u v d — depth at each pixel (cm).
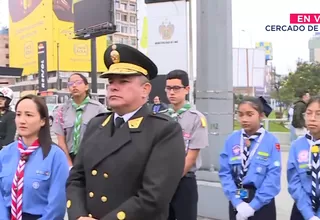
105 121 221
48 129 276
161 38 680
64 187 267
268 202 309
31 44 5809
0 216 261
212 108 510
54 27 5309
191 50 670
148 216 194
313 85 3123
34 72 5803
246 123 323
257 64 1931
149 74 222
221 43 506
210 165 511
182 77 363
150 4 686
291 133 1016
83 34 2175
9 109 516
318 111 302
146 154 200
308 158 306
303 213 298
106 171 201
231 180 328
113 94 210
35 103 269
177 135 208
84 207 210
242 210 307
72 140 426
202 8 513
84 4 2147
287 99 3147
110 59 214
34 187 261
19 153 271
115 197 199
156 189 194
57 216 264
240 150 327
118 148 202
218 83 508
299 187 308
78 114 424
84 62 5444
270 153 319
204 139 357
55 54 5294
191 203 352
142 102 215
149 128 206
